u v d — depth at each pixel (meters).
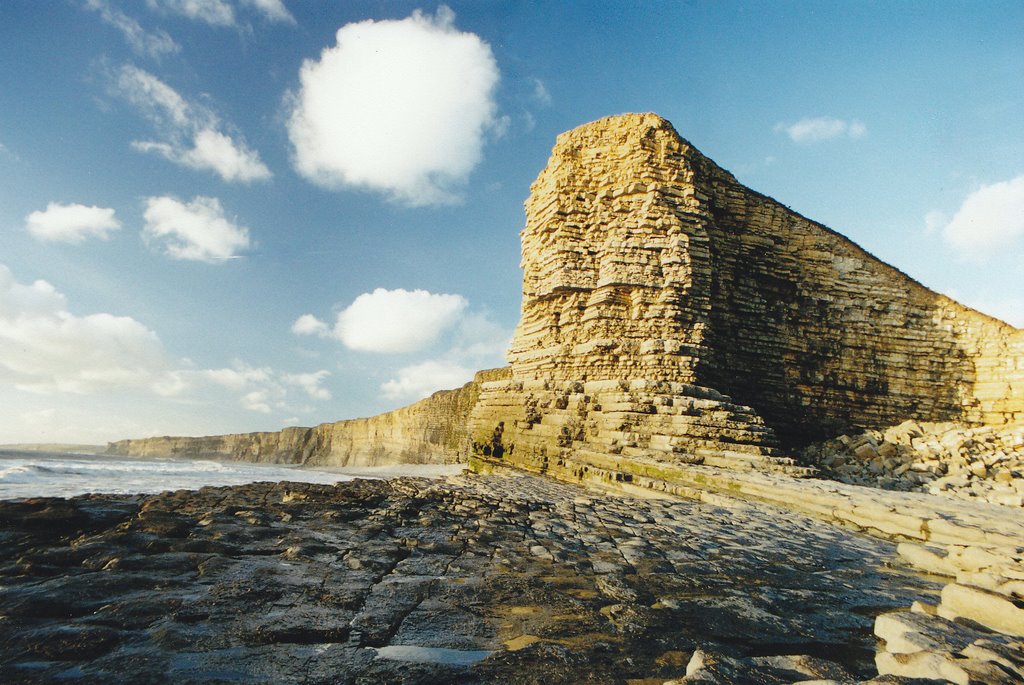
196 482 35.97
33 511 6.18
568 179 22.33
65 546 5.28
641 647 3.83
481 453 24.03
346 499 9.06
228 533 6.13
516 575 5.48
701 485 12.72
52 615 3.66
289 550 5.70
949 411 22.84
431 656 3.45
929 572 6.48
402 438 76.56
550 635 3.96
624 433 16.20
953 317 23.86
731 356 21.47
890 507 9.50
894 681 2.94
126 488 27.55
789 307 23.00
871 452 18.92
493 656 3.53
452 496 10.71
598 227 21.39
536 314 23.59
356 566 5.38
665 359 18.48
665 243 19.91
